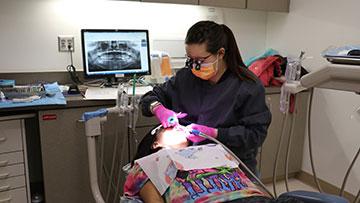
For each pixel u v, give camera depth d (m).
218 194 1.02
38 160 2.22
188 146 1.27
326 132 2.56
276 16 2.94
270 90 2.43
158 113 1.41
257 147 1.35
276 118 2.52
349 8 2.29
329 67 0.63
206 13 2.74
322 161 2.62
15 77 2.20
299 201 0.90
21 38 2.19
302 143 2.72
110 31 2.25
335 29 2.40
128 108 1.63
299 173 2.81
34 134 2.16
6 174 1.79
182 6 2.62
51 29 2.26
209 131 1.26
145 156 1.29
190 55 1.33
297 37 2.74
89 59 2.21
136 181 1.17
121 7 2.42
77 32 2.33
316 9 2.53
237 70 1.38
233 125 1.35
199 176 1.08
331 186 2.56
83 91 2.10
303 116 2.65
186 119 1.44
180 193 1.03
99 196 1.45
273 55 2.62
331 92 2.48
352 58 0.61
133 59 2.34
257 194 1.05
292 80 1.12
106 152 1.99
